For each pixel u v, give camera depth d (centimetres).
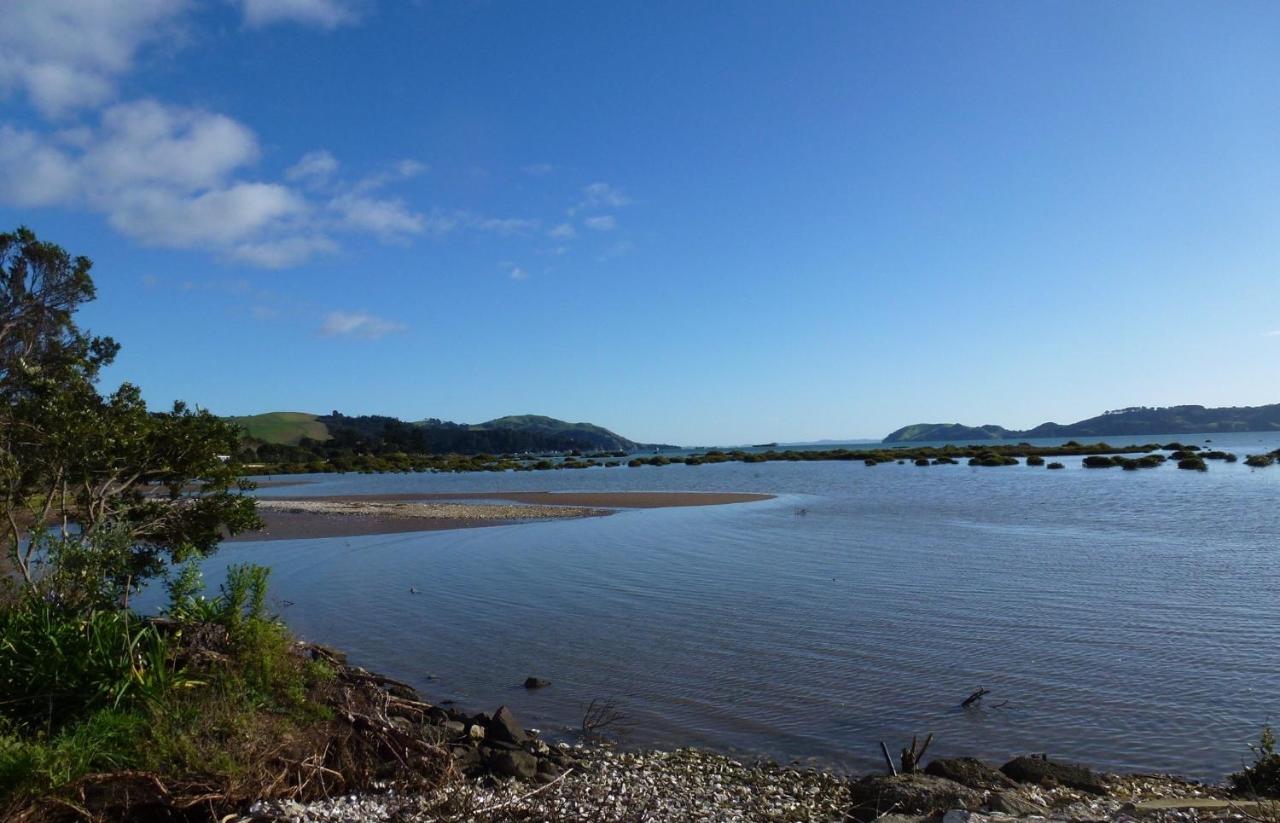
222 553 2817
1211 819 730
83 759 714
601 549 2780
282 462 13375
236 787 748
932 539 2853
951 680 1261
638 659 1400
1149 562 2269
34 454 1167
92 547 1084
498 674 1330
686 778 902
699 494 5450
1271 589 1864
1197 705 1130
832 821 785
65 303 1560
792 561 2414
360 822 738
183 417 1280
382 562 2555
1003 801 789
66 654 856
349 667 1199
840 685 1246
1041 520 3397
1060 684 1229
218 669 911
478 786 847
